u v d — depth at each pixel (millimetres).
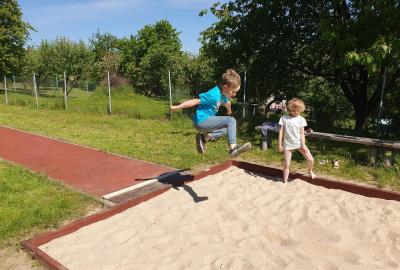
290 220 4738
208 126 4848
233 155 4910
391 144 6898
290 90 14391
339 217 4801
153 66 36594
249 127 11438
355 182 6480
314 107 15883
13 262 3971
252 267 3652
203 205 5246
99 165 7668
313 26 11555
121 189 6086
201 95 4781
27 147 9500
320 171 7047
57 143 9953
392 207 5156
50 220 4902
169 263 3783
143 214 4980
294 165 7445
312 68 12680
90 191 6035
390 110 12148
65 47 38656
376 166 7188
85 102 22328
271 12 11656
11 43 33625
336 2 10531
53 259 3844
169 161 7855
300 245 4105
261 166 6832
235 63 13336
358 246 4086
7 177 6641
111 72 44406
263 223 4656
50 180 6477
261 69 13047
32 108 18984
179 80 29312
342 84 12547
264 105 16062
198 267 3695
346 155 8031
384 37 8156
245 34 12094
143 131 11719
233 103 14648
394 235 4258
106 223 4773
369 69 8297
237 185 6109
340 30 9102
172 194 5738
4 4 32750
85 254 4020
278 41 12102
